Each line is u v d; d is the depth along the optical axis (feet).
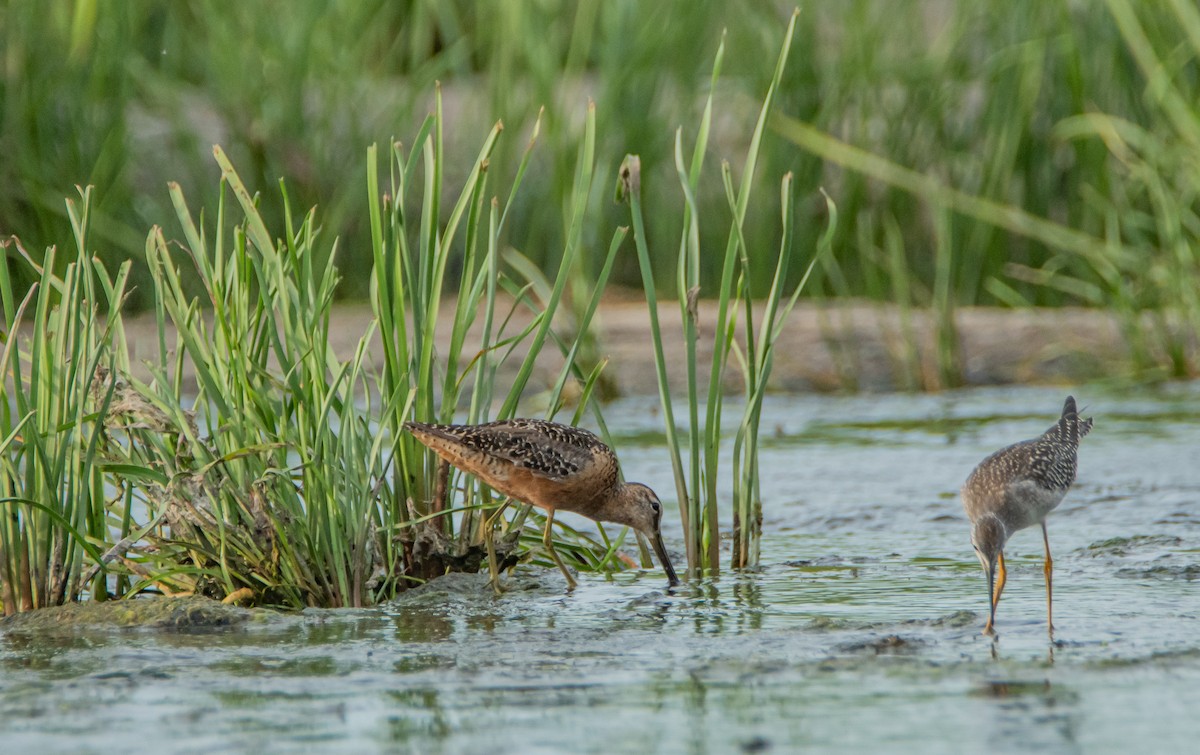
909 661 31.96
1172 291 81.76
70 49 85.46
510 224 93.09
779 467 61.05
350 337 80.84
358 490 39.42
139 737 26.89
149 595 39.47
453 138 98.94
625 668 31.68
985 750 25.67
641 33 89.25
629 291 97.86
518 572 43.14
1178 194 85.35
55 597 38.11
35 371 38.11
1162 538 45.85
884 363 84.79
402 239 40.55
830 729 26.99
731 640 34.24
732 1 94.17
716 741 26.37
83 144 85.40
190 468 39.60
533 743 26.35
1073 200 93.71
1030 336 85.92
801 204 92.32
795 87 92.02
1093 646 32.99
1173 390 79.77
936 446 65.41
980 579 41.39
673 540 49.34
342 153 93.66
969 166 93.35
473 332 81.92
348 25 94.79
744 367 44.32
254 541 38.65
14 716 28.32
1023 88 90.27
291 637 35.22
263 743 26.48
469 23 107.34
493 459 40.65
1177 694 28.99
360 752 25.93
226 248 88.22
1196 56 86.53
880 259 93.09
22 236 82.33
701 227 93.61
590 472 42.42
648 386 81.35
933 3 110.52
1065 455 40.83
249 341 44.68
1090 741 26.09
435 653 33.35
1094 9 91.04
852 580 41.65
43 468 37.14
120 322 40.27
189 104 97.35
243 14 93.20
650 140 91.04
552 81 84.84
